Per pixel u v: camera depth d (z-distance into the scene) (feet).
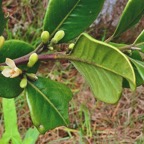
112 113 4.89
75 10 1.11
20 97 4.61
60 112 1.11
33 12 5.30
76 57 1.02
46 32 1.07
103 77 0.98
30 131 2.69
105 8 4.97
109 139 4.70
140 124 4.82
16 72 1.03
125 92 5.00
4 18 1.07
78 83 5.01
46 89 1.12
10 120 2.65
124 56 0.91
